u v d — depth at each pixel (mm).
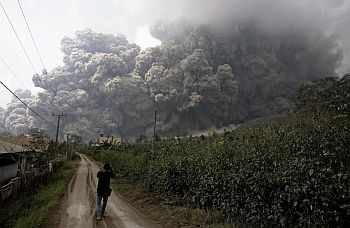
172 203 13359
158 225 10367
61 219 11188
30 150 26953
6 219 10391
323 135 7949
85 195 18438
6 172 24109
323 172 6227
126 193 18688
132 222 10828
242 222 8875
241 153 10273
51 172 27469
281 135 10258
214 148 12883
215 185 10359
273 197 7535
